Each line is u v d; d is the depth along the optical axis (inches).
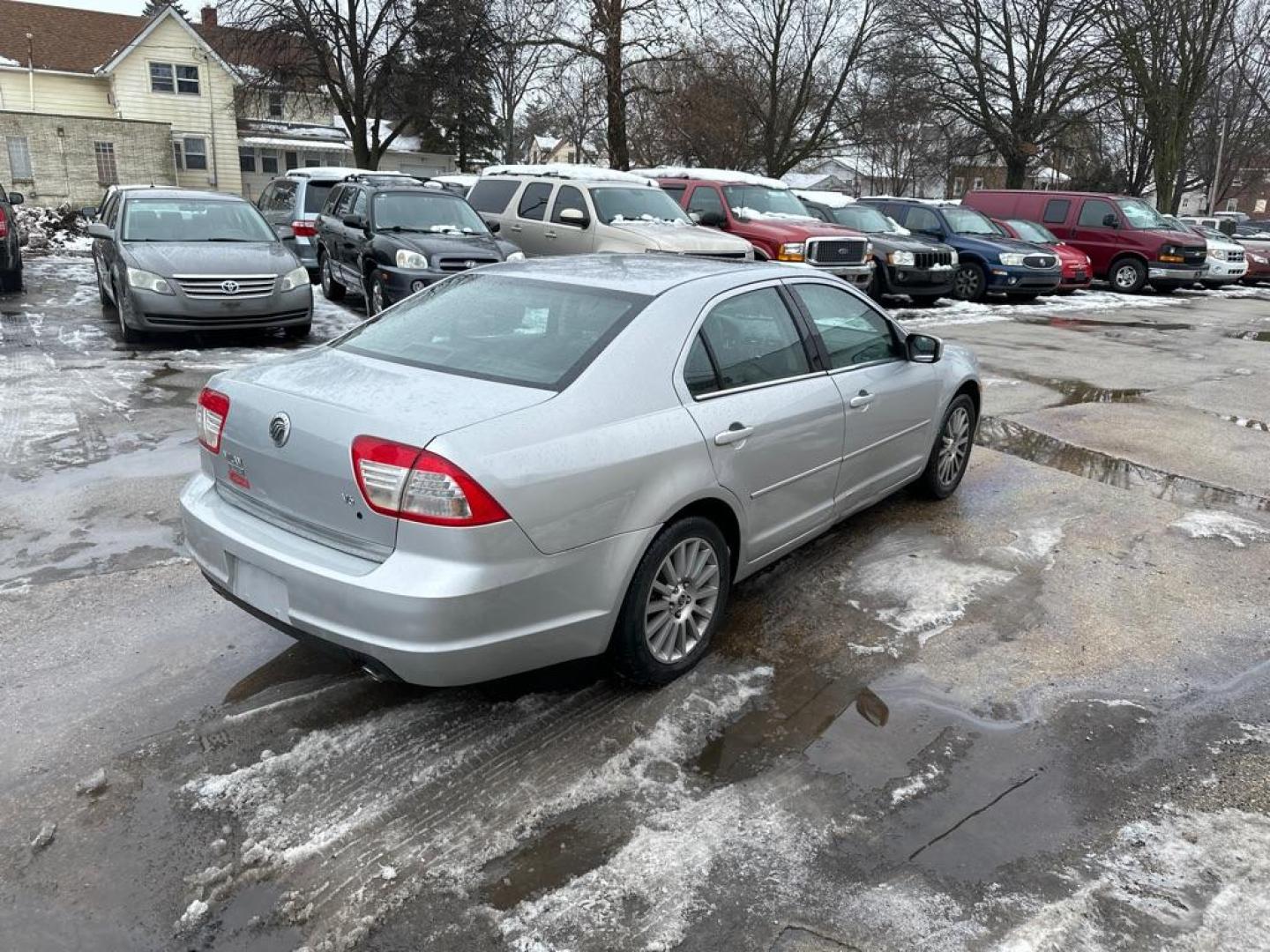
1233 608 171.8
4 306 477.7
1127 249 803.4
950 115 1550.2
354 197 498.3
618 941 92.1
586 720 129.3
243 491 126.5
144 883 97.5
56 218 930.7
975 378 226.1
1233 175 2069.4
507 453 110.3
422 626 106.6
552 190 491.2
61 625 149.5
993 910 97.2
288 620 117.3
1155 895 99.8
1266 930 95.2
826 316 174.6
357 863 101.3
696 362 139.6
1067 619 165.3
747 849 105.3
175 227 404.2
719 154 1529.3
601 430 121.0
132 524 190.9
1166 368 433.7
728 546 149.3
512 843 105.2
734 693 137.9
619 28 963.3
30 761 116.1
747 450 143.1
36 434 248.8
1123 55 1327.5
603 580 122.1
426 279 404.2
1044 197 855.1
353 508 111.5
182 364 344.5
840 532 205.0
